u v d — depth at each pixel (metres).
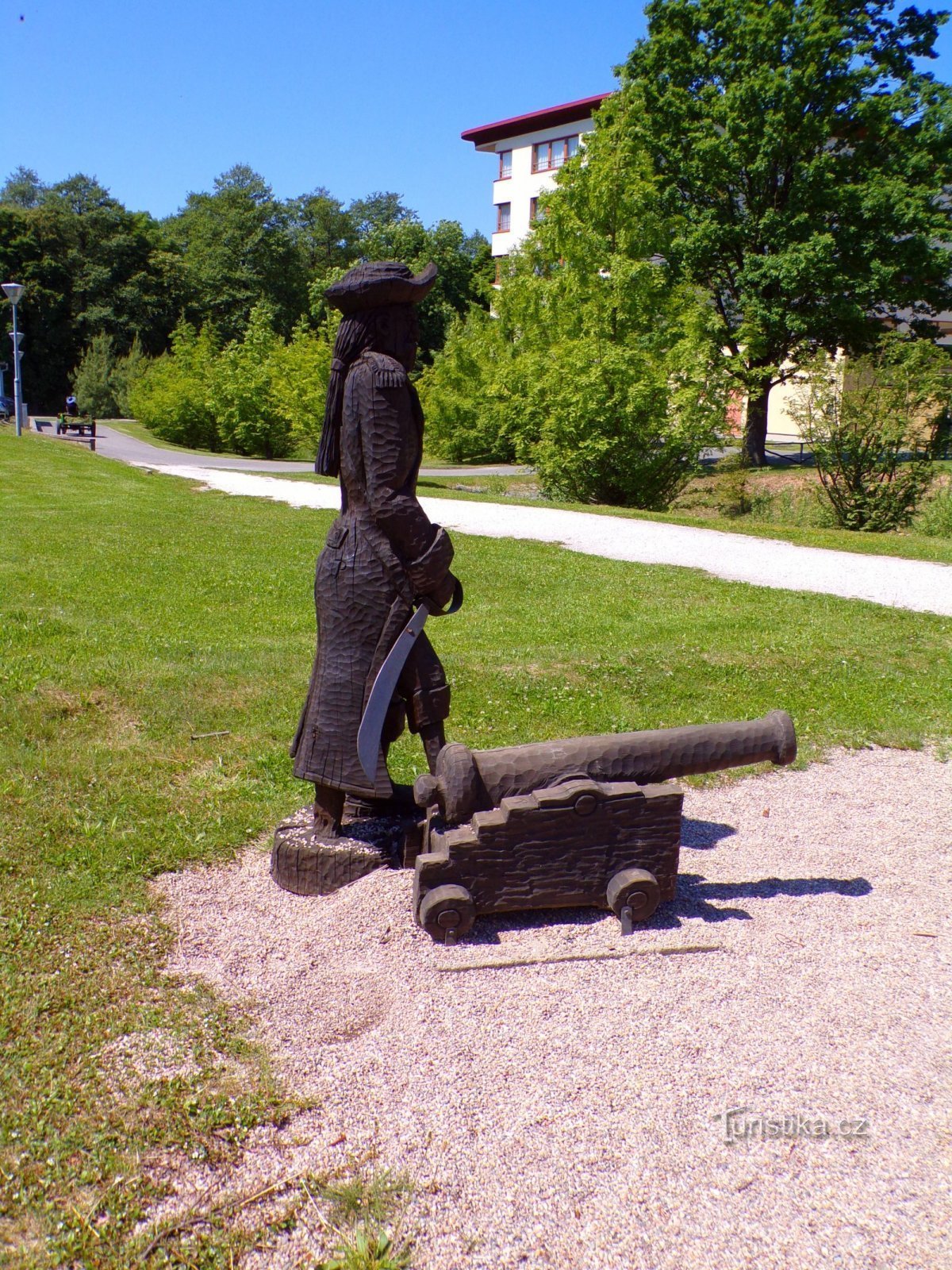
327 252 85.75
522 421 26.97
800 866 5.50
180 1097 3.46
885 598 13.18
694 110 32.62
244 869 5.18
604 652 9.58
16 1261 2.81
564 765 4.50
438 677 4.72
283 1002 4.04
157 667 8.39
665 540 18.11
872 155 32.34
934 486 23.05
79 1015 3.89
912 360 20.89
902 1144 3.32
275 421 41.06
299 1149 3.24
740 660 9.56
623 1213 3.01
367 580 4.48
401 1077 3.57
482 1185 3.10
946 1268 2.86
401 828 4.96
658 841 4.51
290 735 7.09
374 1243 2.86
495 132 54.28
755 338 31.30
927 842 5.91
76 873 5.04
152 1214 2.99
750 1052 3.76
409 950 4.29
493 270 50.38
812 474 29.75
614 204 25.47
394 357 4.47
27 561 13.60
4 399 53.38
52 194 79.44
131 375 60.41
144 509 20.27
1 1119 3.33
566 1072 3.60
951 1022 4.01
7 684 7.57
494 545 17.08
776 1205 3.06
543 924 4.53
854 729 7.98
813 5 30.48
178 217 93.69
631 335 25.02
